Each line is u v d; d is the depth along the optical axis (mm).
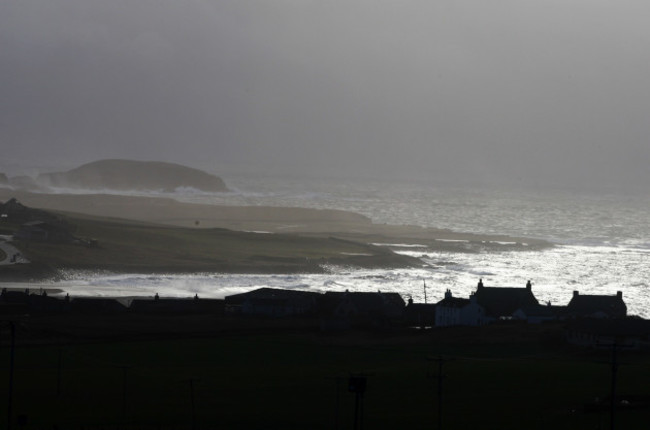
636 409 157500
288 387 178500
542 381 177750
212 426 153875
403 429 150750
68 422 156125
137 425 154375
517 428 149500
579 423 150750
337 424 153500
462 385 176375
